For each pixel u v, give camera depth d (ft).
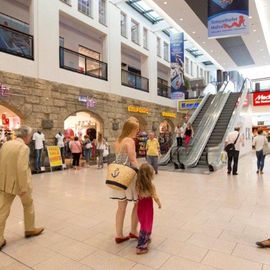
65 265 8.27
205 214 13.23
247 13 24.58
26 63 27.99
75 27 39.86
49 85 30.40
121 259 8.61
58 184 21.50
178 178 23.91
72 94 33.37
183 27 44.09
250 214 13.17
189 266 8.12
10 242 9.98
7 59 26.11
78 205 15.10
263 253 8.92
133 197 9.43
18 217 12.96
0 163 9.46
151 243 9.80
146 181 9.15
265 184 20.63
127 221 12.17
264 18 41.06
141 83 50.06
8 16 32.27
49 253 9.08
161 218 12.64
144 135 45.78
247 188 19.21
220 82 60.34
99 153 32.55
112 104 40.47
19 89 27.09
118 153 9.80
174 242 9.87
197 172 27.22
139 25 49.52
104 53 40.32
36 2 29.45
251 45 52.24
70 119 43.04
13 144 9.53
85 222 12.21
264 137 25.63
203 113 43.55
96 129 40.47
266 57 60.85
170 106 58.08
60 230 11.21
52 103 30.68
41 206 14.94
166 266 8.13
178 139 35.60
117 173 9.11
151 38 52.85
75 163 31.42
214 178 23.68
